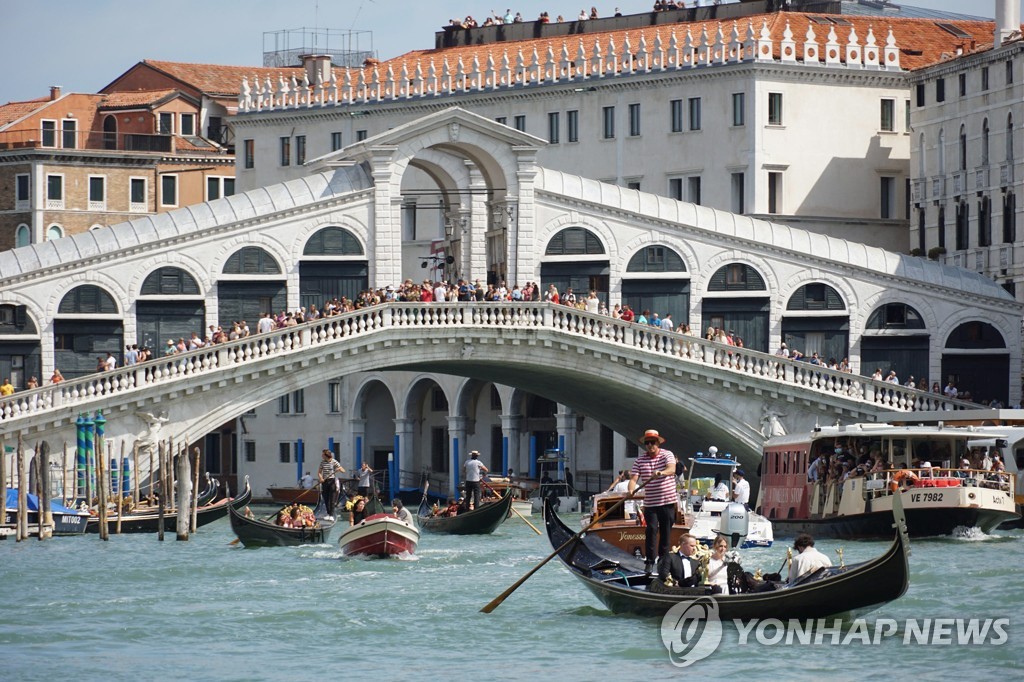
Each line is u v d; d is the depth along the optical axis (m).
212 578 64.44
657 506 51.94
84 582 63.56
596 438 120.81
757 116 112.50
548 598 58.06
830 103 114.94
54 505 82.31
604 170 119.50
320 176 97.19
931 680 45.41
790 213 113.81
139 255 94.25
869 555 67.25
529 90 121.88
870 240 116.12
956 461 76.88
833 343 100.94
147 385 86.56
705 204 115.00
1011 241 103.31
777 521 78.44
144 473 87.25
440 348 91.75
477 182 101.88
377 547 69.88
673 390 94.62
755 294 100.19
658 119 117.06
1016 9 105.94
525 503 100.19
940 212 110.50
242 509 88.94
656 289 99.81
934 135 111.00
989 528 71.94
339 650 50.09
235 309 95.56
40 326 93.12
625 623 52.91
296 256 96.12
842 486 76.00
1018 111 102.12
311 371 90.06
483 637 51.31
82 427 84.75
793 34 117.00
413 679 46.34
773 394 95.00
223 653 49.91
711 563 51.16
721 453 98.75
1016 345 101.69
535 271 99.12
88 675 47.19
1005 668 46.62
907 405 95.75
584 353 93.31
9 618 55.62
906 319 101.12
